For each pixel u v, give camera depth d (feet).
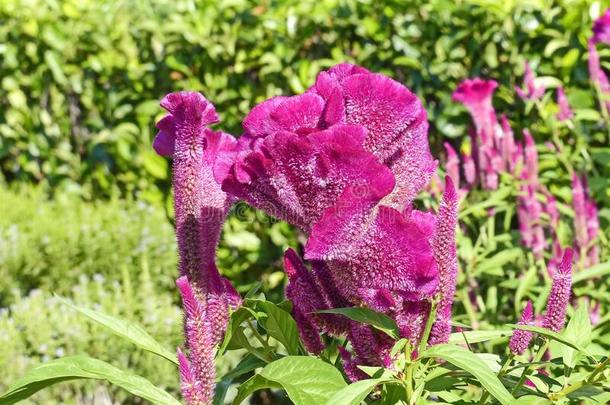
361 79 5.50
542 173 17.30
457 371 6.02
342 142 5.22
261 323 6.16
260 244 19.92
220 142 6.04
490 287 14.61
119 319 6.29
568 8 17.95
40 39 23.04
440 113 18.62
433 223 5.74
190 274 5.91
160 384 17.20
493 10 18.13
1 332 17.66
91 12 22.77
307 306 5.94
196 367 5.67
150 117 21.83
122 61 21.91
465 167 14.69
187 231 5.90
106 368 5.78
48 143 23.61
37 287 20.72
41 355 17.63
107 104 22.47
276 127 5.59
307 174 5.29
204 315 5.70
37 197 23.17
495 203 14.07
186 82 21.22
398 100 5.50
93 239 20.58
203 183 6.02
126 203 22.49
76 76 22.68
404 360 5.74
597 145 17.66
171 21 21.26
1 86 23.58
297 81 19.80
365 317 5.55
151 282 20.25
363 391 5.31
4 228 21.61
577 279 12.31
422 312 5.76
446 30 18.70
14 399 5.74
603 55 17.51
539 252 14.38
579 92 17.84
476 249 14.47
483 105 14.71
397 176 5.73
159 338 17.65
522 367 6.36
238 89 20.77
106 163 22.79
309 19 19.88
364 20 19.31
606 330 13.56
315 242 5.26
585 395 5.95
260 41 20.42
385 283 5.39
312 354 6.15
